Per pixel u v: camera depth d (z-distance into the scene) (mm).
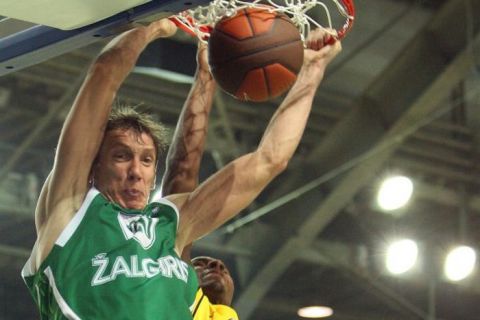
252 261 10781
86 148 3354
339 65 10094
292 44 3301
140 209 3383
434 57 9461
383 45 9930
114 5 3361
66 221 3293
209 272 4570
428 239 11016
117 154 3393
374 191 10797
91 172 3432
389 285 11188
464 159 10609
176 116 9781
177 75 8438
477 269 10945
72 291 3195
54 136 9773
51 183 3352
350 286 11406
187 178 3980
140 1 3350
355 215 10992
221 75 3303
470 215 10914
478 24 9289
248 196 3551
